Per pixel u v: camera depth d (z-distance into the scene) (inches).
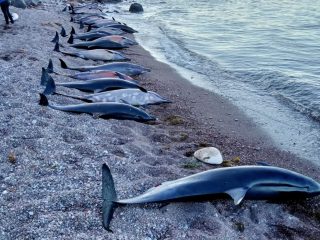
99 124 370.0
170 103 473.1
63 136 335.3
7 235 217.3
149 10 1197.1
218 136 394.6
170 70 614.2
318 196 290.2
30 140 317.7
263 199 269.1
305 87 525.3
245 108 470.9
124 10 1206.3
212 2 1296.8
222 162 330.6
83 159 301.4
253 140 393.7
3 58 530.6
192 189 252.4
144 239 227.0
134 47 749.9
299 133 410.6
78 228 227.0
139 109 402.0
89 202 248.5
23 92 413.4
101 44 685.9
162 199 247.1
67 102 412.8
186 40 813.2
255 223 259.6
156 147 346.3
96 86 458.0
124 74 537.3
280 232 253.8
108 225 227.5
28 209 237.0
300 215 274.1
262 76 578.2
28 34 683.4
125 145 337.4
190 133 393.7
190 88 535.5
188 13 1122.0
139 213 245.8
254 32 876.0
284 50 730.2
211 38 829.2
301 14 1063.6
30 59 532.1
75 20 918.4
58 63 551.2
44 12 941.2
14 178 269.3
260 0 1305.4
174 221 245.6
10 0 949.8
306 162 355.9
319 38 816.3
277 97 505.4
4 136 321.1
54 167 286.2
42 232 219.5
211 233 239.3
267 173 267.4
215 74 597.3
